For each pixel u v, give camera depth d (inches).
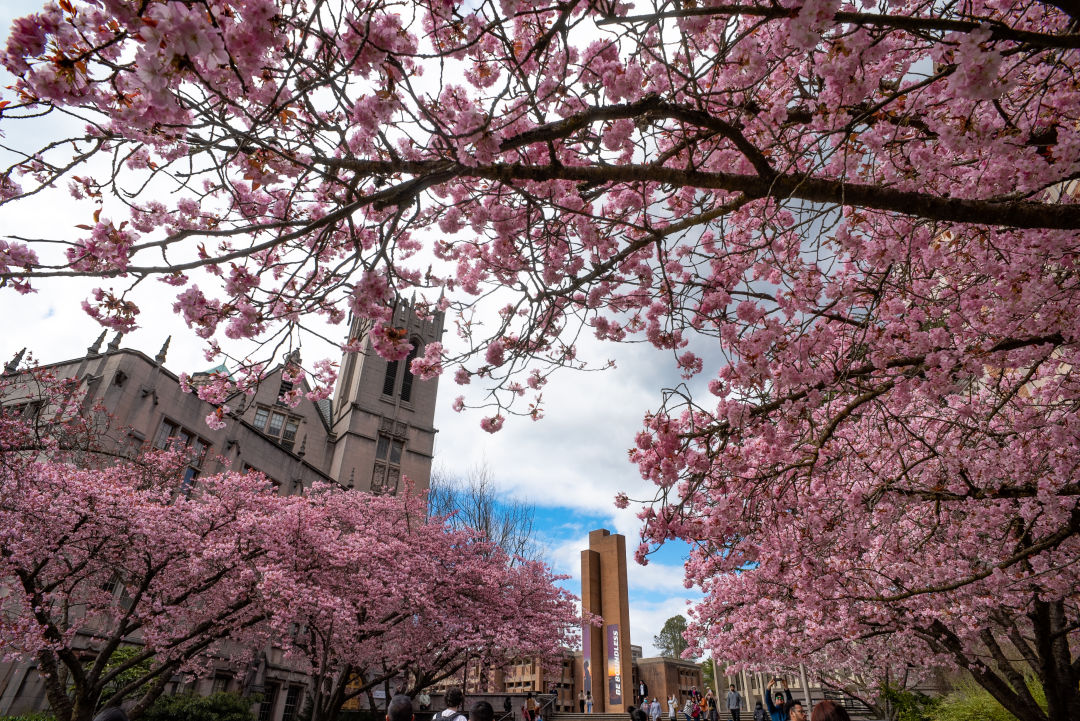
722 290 207.9
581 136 183.6
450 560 845.8
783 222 235.9
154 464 609.0
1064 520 264.1
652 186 222.2
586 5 165.8
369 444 1619.1
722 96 196.5
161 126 128.4
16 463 446.0
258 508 609.3
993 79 117.3
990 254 219.8
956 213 154.8
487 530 1264.8
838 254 229.1
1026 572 319.6
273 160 167.2
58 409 532.4
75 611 631.8
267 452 1073.5
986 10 186.2
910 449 307.6
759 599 461.4
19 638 419.2
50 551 452.1
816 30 115.2
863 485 308.2
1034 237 187.6
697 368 253.9
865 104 171.3
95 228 132.3
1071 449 255.0
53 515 444.1
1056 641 367.2
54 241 127.2
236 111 160.9
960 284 239.8
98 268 134.8
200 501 656.4
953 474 279.7
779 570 336.8
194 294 158.4
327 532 658.8
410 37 124.8
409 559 768.3
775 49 167.6
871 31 137.0
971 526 323.3
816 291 211.2
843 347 258.8
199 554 535.2
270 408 1445.6
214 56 96.0
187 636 506.6
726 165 219.0
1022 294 197.3
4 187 137.0
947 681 661.9
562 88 151.8
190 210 191.0
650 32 153.7
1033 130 176.2
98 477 520.4
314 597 581.0
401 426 1711.4
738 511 237.9
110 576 573.9
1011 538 331.3
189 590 530.9
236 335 162.9
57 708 436.5
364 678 804.0
